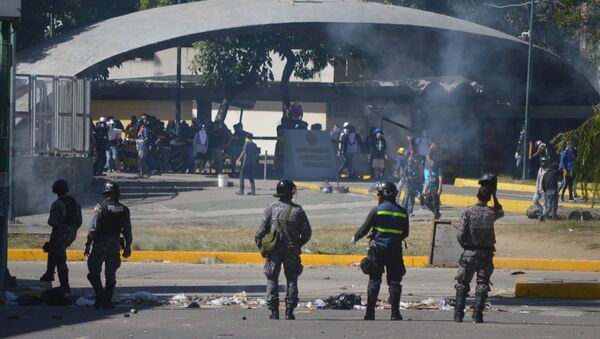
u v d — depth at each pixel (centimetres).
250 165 8819
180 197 8719
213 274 4897
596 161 5797
